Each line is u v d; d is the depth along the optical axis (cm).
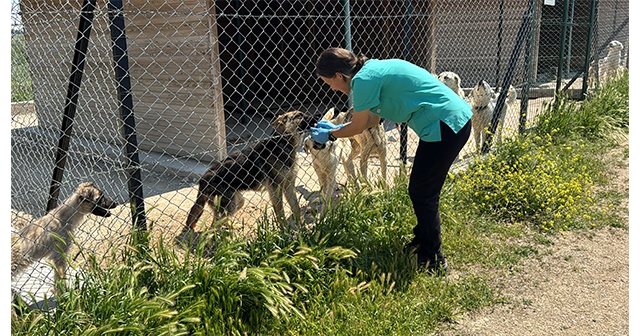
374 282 341
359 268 359
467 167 584
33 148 627
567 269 392
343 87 353
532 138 692
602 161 651
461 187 507
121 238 362
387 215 432
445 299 341
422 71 346
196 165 696
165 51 722
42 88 726
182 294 287
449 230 444
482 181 510
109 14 293
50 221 331
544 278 379
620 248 425
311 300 325
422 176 355
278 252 328
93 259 287
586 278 378
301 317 298
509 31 1242
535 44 1211
